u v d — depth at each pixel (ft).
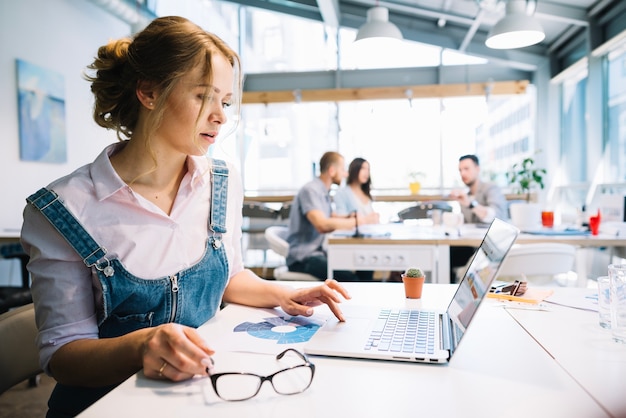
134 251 2.93
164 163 3.08
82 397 2.92
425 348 2.62
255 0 21.01
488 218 12.09
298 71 23.88
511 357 2.59
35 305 2.84
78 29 15.96
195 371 2.24
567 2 16.33
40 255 2.79
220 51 2.98
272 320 3.39
